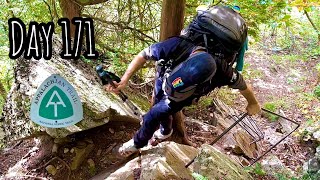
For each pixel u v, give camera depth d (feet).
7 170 11.45
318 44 26.78
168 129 10.50
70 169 10.88
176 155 10.21
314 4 10.40
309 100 20.01
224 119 15.64
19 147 12.40
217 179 8.94
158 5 15.99
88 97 10.85
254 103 8.32
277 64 25.39
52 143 11.34
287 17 11.47
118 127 11.89
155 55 7.55
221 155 10.03
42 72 11.20
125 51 15.72
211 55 7.10
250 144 14.51
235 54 7.40
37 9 15.40
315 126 16.14
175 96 7.63
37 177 10.75
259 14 11.65
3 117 11.45
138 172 9.78
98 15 15.81
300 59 25.84
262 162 13.34
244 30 7.24
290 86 22.40
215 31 7.06
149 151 10.39
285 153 15.05
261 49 27.68
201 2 13.35
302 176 12.79
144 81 16.56
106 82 8.03
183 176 9.52
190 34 7.34
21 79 11.24
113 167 10.63
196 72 6.97
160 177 9.18
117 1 15.84
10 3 14.56
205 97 17.06
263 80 23.26
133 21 16.03
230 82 7.50
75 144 11.30
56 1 15.94
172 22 10.27
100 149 11.32
